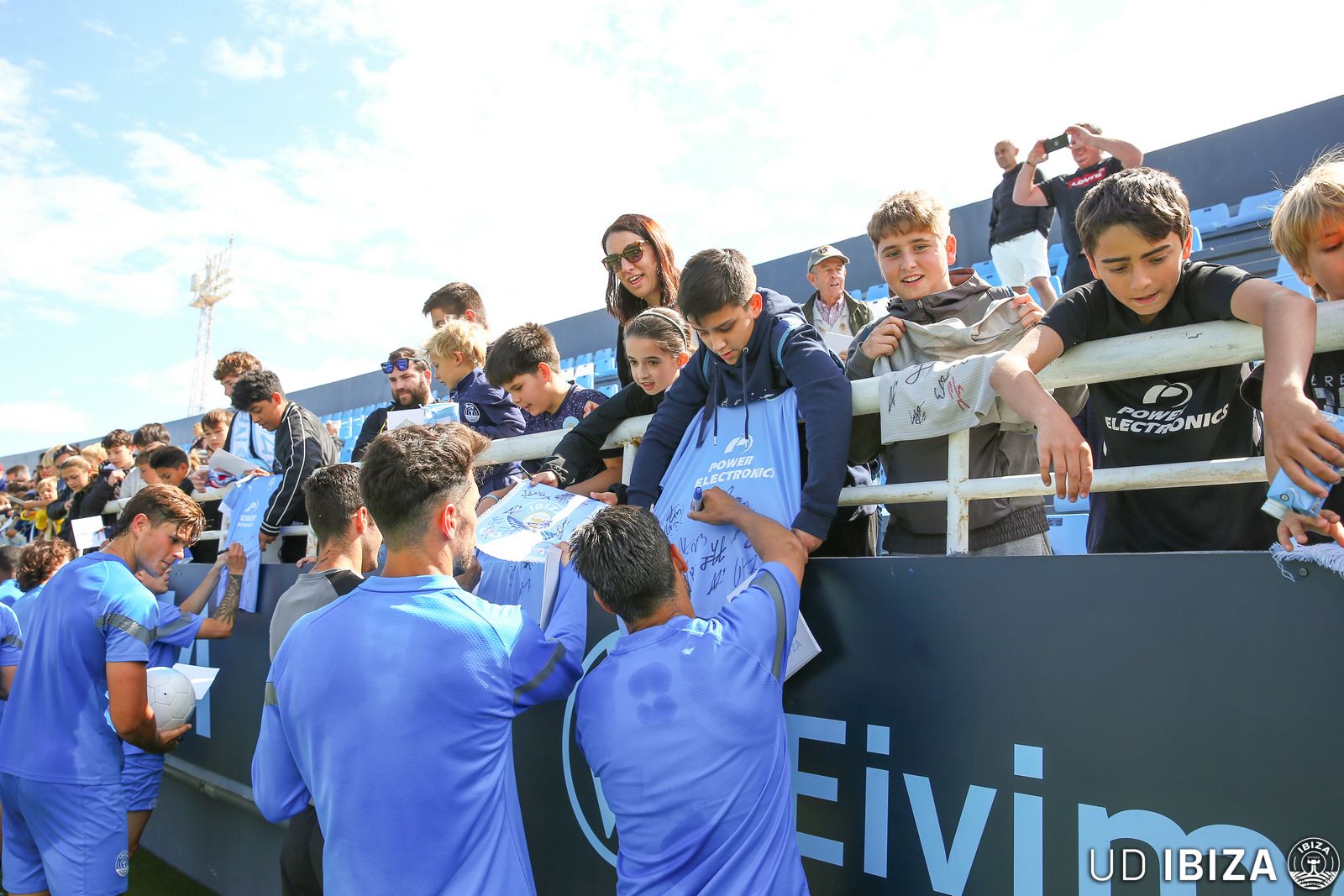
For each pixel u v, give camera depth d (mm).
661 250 3121
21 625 4258
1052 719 1533
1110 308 1823
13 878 3096
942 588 1705
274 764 1848
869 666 1795
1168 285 1686
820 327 4652
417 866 1606
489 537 2219
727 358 2154
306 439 3736
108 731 3068
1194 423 1793
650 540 1724
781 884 1531
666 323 2531
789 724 1914
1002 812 1567
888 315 2545
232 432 5254
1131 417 1872
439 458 1842
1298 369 1391
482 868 1635
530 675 1785
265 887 3584
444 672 1669
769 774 1584
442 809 1629
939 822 1646
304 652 1760
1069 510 4043
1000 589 1626
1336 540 1348
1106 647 1491
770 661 1638
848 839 1782
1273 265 5805
